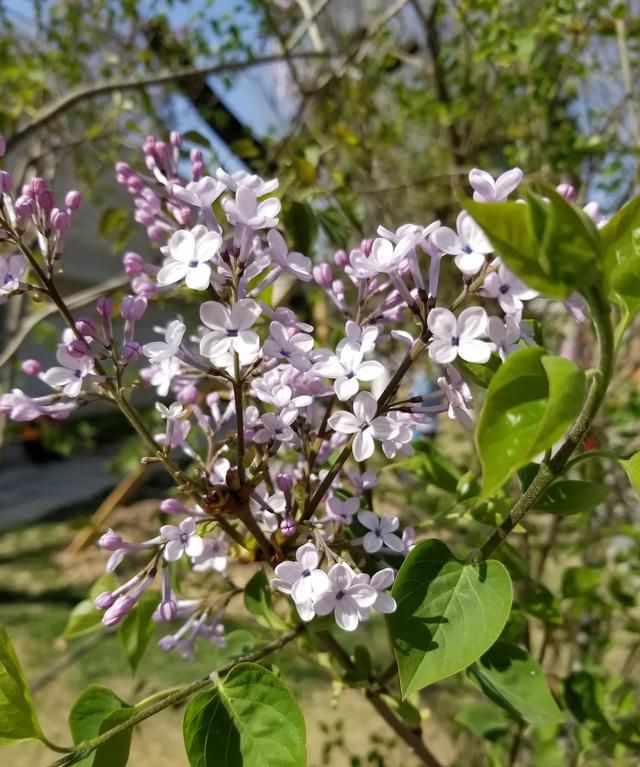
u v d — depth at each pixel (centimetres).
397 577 15
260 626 24
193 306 44
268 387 17
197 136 31
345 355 16
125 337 18
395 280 16
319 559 16
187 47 69
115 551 17
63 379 17
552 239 11
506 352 15
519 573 24
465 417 16
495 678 19
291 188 33
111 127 62
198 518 18
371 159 53
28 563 101
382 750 57
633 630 37
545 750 31
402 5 55
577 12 49
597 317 13
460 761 45
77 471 158
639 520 54
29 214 17
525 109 61
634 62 57
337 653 22
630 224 14
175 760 60
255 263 16
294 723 15
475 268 14
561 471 15
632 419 52
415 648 15
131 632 22
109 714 16
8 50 70
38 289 17
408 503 44
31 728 15
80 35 73
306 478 18
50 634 79
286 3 72
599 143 48
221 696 15
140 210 20
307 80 73
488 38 50
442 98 60
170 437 17
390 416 17
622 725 28
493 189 15
